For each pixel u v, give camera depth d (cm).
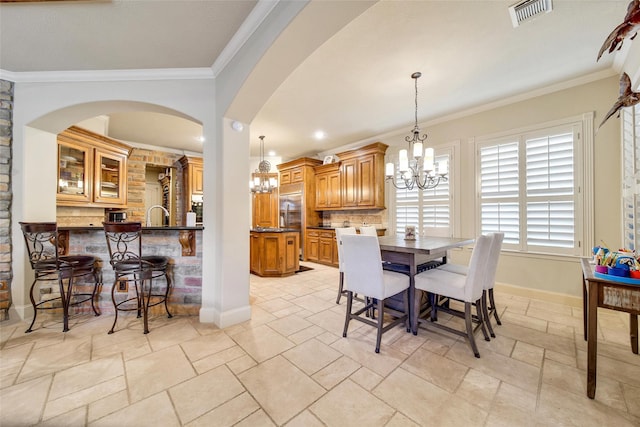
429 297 277
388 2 185
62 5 172
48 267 231
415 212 451
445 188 411
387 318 272
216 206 259
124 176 421
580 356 196
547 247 317
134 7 176
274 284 400
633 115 222
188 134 479
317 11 150
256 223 664
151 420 135
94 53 229
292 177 635
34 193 267
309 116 405
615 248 277
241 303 260
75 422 133
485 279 232
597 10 194
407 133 462
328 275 460
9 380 165
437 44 233
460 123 393
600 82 285
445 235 385
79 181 350
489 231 362
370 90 320
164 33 205
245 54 208
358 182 518
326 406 146
